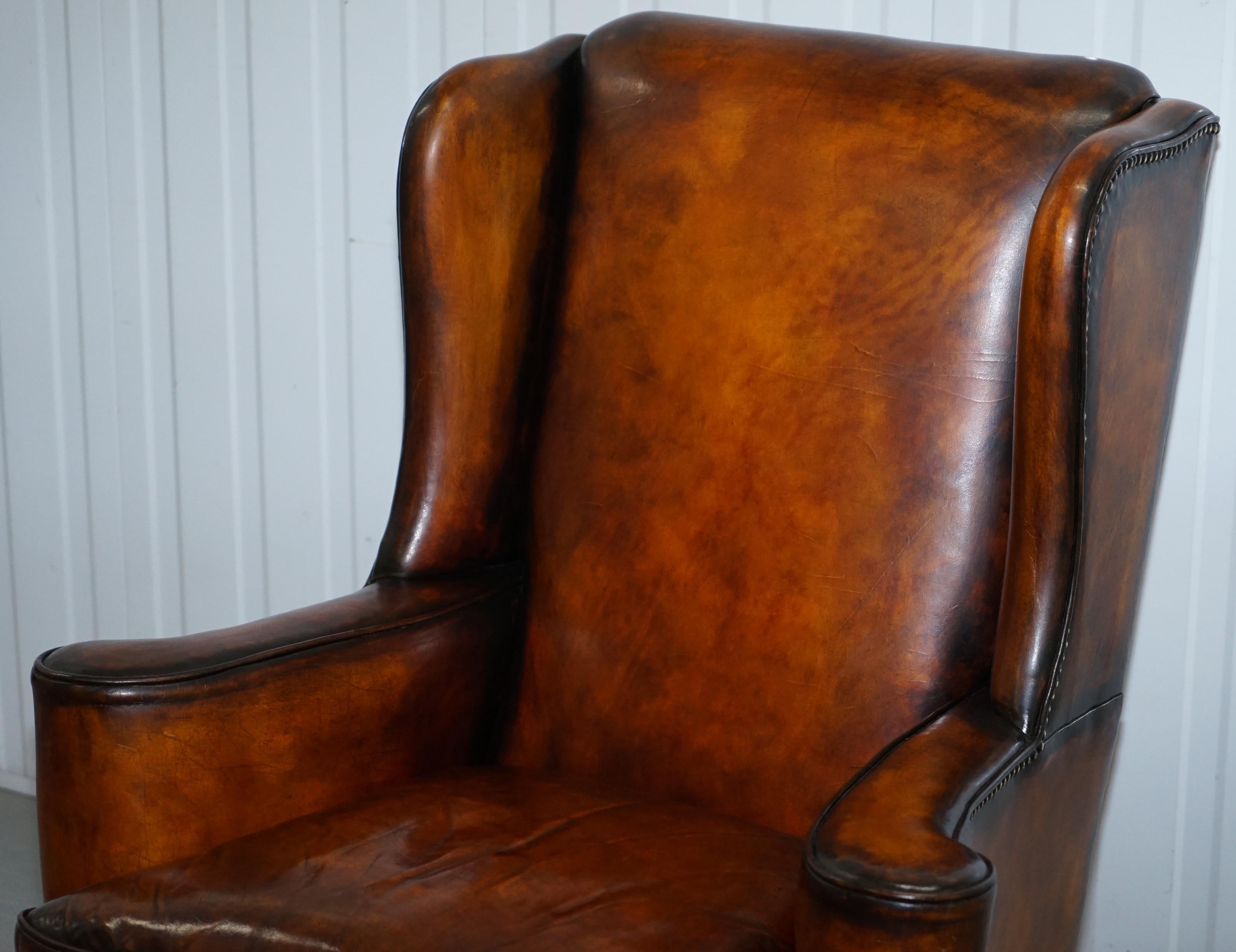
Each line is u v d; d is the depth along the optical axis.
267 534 2.17
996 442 1.12
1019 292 1.13
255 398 2.14
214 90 2.10
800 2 1.66
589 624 1.29
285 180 2.05
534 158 1.36
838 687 1.14
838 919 0.74
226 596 2.24
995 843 0.90
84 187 2.26
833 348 1.19
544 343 1.41
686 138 1.30
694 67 1.32
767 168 1.25
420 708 1.25
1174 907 1.59
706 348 1.25
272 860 1.01
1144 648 1.58
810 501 1.18
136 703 1.03
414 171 1.29
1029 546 0.99
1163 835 1.59
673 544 1.24
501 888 0.96
